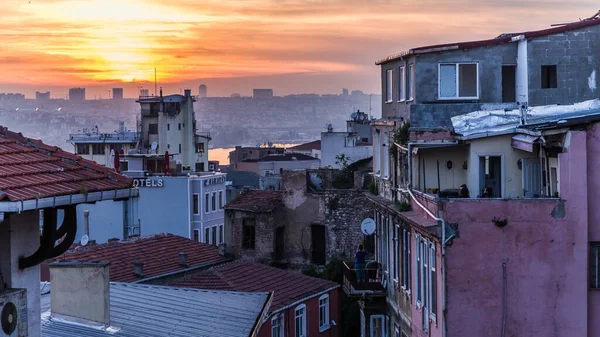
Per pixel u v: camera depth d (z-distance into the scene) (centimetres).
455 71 3488
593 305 2720
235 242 5919
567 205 2708
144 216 8025
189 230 8031
